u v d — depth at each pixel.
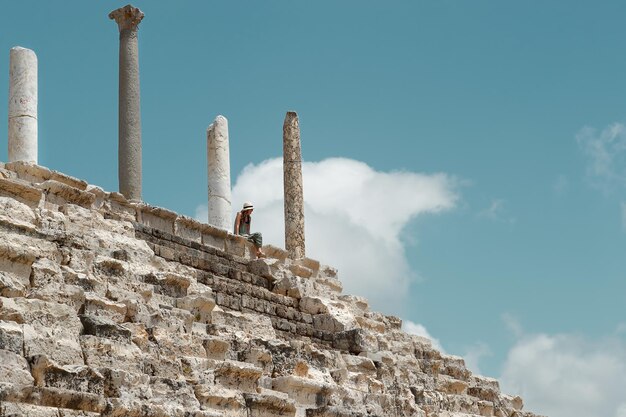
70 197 32.94
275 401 29.36
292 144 48.41
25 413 22.95
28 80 35.94
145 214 36.50
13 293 25.75
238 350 31.20
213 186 44.22
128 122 40.72
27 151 35.41
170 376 27.53
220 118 44.88
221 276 37.38
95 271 29.58
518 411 45.56
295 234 47.59
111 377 25.31
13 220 28.42
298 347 33.16
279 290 39.50
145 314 29.11
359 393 34.34
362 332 38.81
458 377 43.84
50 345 24.92
